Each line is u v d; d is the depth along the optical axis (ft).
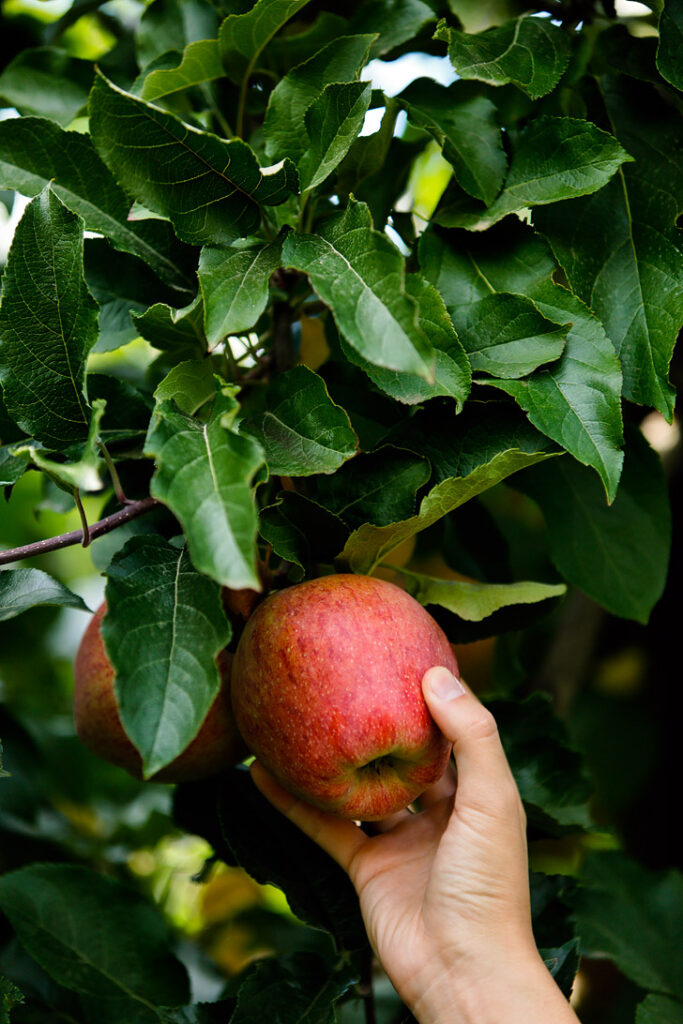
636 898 5.74
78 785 7.72
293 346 4.98
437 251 4.14
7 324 3.54
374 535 3.84
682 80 3.95
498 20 4.58
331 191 4.39
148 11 5.06
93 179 4.18
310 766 3.52
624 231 4.17
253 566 2.63
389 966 3.97
